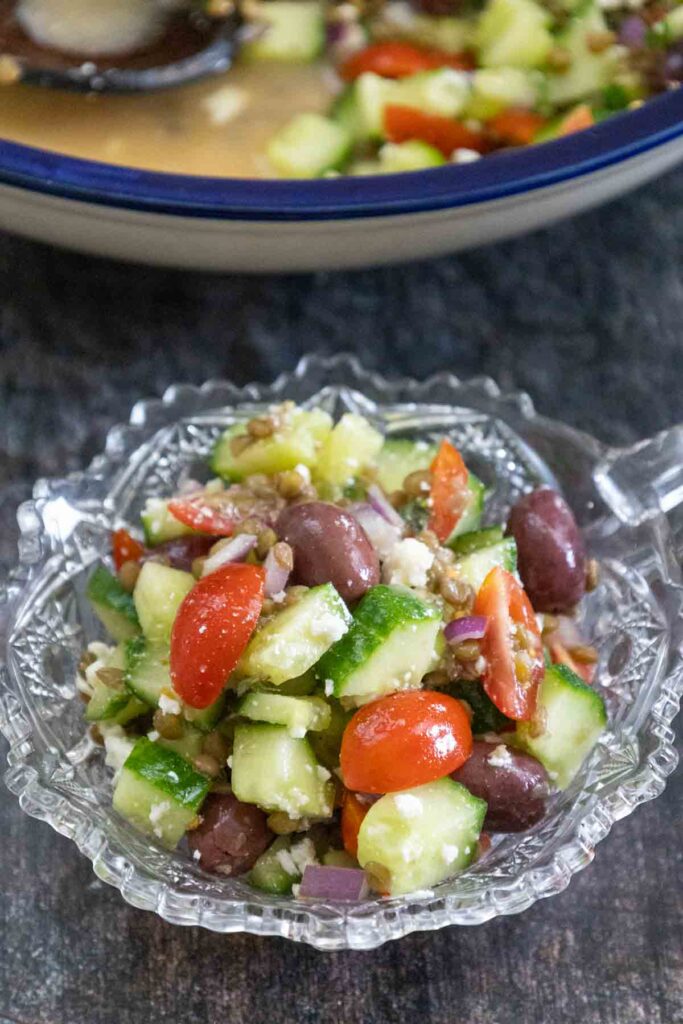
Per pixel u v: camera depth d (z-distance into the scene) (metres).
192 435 0.50
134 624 0.46
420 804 0.42
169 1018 0.45
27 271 0.56
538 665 0.44
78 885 0.46
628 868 0.47
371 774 0.42
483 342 0.55
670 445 0.48
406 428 0.51
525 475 0.50
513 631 0.44
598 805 0.44
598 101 0.53
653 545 0.48
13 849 0.47
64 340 0.55
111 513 0.49
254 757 0.42
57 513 0.48
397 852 0.42
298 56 0.54
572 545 0.46
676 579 0.47
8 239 0.56
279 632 0.42
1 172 0.47
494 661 0.43
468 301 0.56
